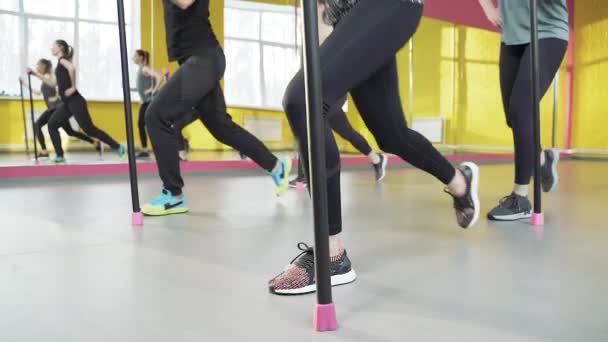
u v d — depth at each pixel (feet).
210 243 5.56
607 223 6.73
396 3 3.69
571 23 24.98
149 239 5.75
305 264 3.86
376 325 3.17
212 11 18.76
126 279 4.17
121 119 20.29
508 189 10.93
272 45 21.07
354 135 11.89
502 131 23.39
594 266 4.57
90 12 20.10
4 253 5.03
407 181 12.67
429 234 6.02
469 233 6.08
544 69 6.80
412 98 21.09
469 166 4.86
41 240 5.65
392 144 4.36
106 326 3.15
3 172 13.12
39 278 4.17
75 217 7.19
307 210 7.95
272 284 3.83
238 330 3.10
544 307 3.48
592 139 24.71
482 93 23.04
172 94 7.33
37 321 3.23
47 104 15.76
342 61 3.58
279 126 22.22
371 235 5.97
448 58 22.35
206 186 11.48
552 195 9.70
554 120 18.52
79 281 4.10
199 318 3.30
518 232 6.13
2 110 18.86
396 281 4.11
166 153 7.44
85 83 20.07
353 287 3.95
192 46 7.46
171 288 3.94
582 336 2.98
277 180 9.23
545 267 4.53
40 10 19.72
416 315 3.34
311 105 2.85
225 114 8.30
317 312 3.09
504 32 7.15
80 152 17.84
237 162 16.49
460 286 3.97
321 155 2.93
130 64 18.28
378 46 3.65
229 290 3.91
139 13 17.93
